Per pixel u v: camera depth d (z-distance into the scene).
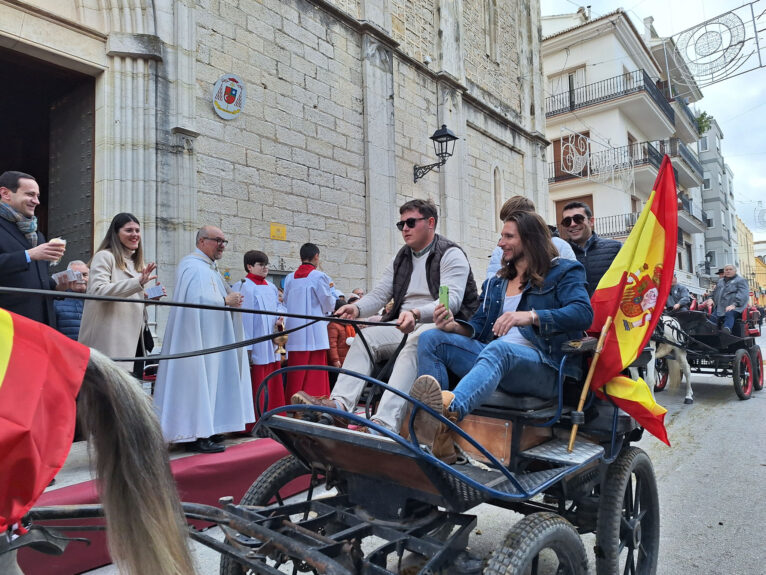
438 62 11.59
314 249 6.00
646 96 20.70
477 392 2.14
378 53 9.72
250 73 7.43
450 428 2.02
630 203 22.50
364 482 2.34
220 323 4.39
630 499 2.90
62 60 5.76
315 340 5.73
